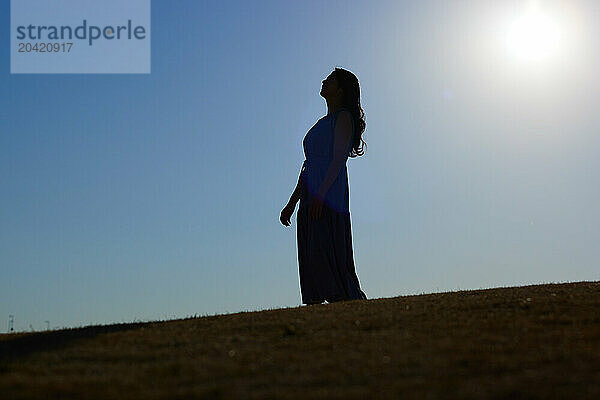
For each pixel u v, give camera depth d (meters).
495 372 7.69
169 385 7.53
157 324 12.46
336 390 7.13
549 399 6.72
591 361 8.01
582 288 14.62
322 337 9.86
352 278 18.34
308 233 18.12
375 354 8.60
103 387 7.50
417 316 11.39
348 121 18.25
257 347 9.34
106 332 11.61
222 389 7.24
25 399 7.15
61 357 9.14
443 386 7.18
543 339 9.26
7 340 11.28
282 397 6.92
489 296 13.79
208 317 13.31
